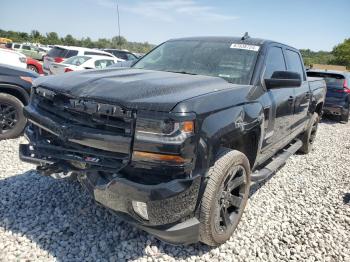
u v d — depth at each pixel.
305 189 4.64
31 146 3.03
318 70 11.79
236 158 2.87
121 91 2.58
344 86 11.03
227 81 3.47
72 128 2.61
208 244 2.88
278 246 3.14
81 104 2.59
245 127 2.97
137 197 2.38
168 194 2.36
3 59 9.42
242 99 3.05
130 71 3.43
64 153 2.73
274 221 3.61
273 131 3.89
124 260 2.73
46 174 2.94
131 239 2.98
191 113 2.42
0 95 5.28
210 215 2.69
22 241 2.84
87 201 3.54
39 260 2.63
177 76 3.24
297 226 3.56
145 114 2.37
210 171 2.69
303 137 6.13
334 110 11.22
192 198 2.53
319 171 5.51
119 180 2.42
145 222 2.54
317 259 3.02
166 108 2.36
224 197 2.90
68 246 2.83
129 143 2.40
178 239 2.62
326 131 9.69
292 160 6.03
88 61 12.05
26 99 5.57
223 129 2.66
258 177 3.62
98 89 2.65
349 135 9.32
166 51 4.21
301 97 4.87
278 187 4.61
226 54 3.84
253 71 3.58
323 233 3.47
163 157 2.35
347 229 3.60
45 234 2.96
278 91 3.93
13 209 3.32
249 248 3.07
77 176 2.75
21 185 3.83
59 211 3.32
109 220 3.23
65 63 12.27
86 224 3.15
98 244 2.89
